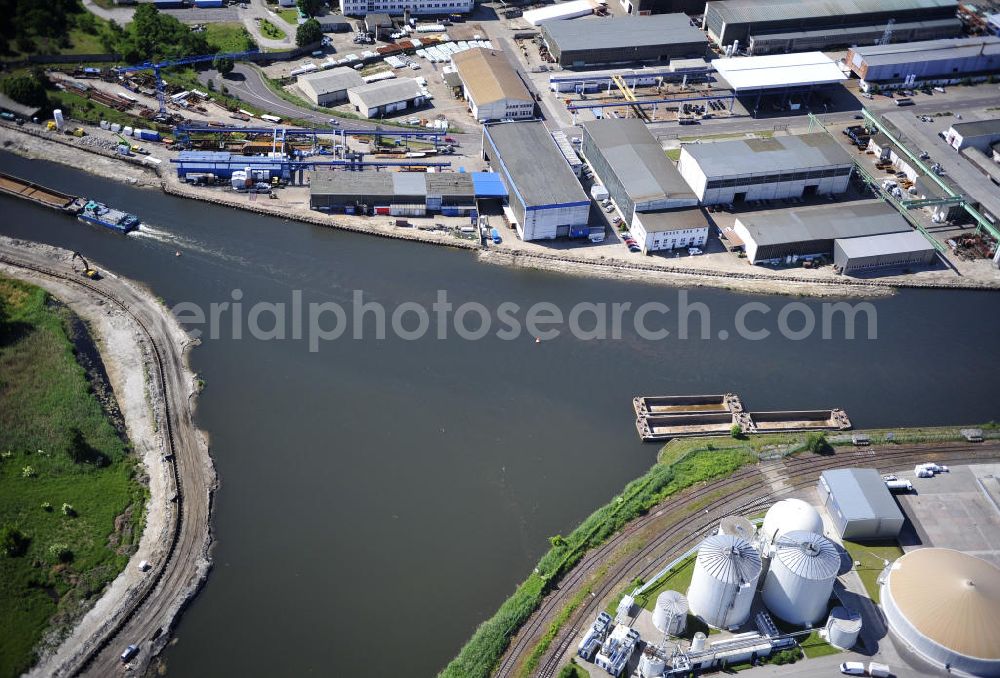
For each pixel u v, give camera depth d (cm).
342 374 16138
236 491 14038
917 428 15738
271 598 12625
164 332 16725
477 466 14712
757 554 12162
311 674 11794
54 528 13100
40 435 14325
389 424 15288
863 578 13062
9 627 11844
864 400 16288
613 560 13238
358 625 12375
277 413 15325
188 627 12225
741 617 12306
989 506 14275
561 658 11950
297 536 13450
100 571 12662
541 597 12725
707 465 14812
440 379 16175
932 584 12369
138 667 11681
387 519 13788
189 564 12925
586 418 15675
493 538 13638
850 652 12138
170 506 13662
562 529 13838
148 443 14625
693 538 13600
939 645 11894
